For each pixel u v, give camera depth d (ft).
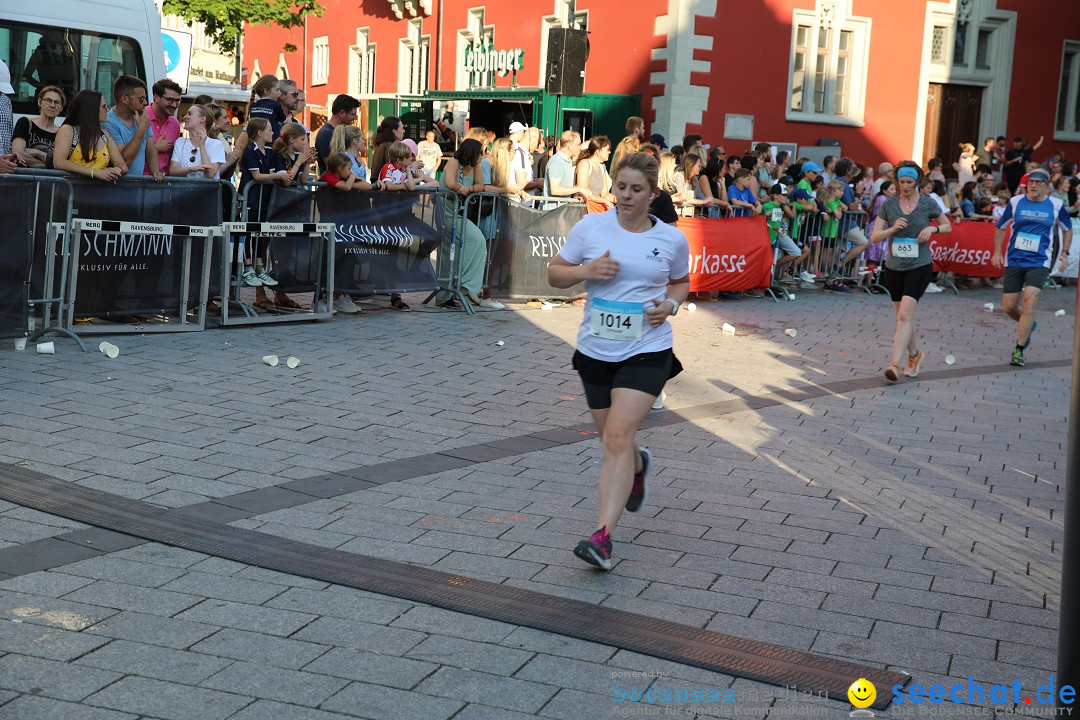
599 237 15.08
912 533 17.35
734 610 13.84
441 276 36.24
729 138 67.56
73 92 33.32
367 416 22.21
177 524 15.48
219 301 32.04
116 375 23.76
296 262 31.63
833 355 33.60
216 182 29.40
